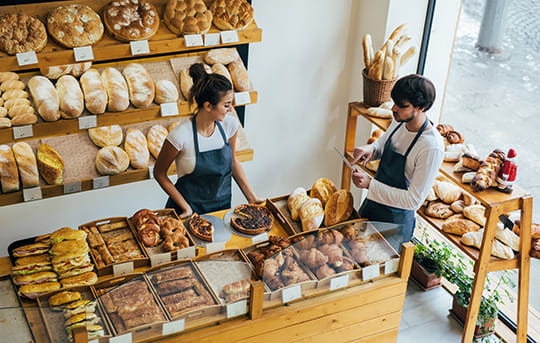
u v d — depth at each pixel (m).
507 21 3.78
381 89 3.88
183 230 2.76
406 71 4.36
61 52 3.11
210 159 3.15
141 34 3.25
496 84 3.98
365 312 2.86
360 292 2.76
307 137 4.75
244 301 2.51
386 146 3.24
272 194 4.90
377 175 3.35
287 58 4.32
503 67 3.89
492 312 3.54
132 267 2.57
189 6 3.41
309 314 2.68
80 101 3.21
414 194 3.08
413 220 3.34
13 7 3.16
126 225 2.80
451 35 4.20
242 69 3.72
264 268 2.55
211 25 3.52
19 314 2.24
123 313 2.30
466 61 4.15
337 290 2.75
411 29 4.20
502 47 3.86
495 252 3.26
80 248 2.52
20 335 2.25
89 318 2.24
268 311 2.60
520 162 3.94
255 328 2.57
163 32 3.39
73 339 2.20
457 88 4.28
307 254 2.65
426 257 4.03
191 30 3.37
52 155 3.28
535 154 3.81
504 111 3.97
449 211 3.61
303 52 4.36
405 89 2.86
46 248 2.56
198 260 2.54
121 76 3.41
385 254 2.79
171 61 3.68
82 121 3.22
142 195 4.33
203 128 3.07
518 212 3.67
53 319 2.23
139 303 2.34
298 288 2.61
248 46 4.12
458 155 3.46
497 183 3.15
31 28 3.08
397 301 2.93
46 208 4.03
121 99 3.28
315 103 4.62
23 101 3.12
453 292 4.00
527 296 3.36
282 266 2.60
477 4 3.94
